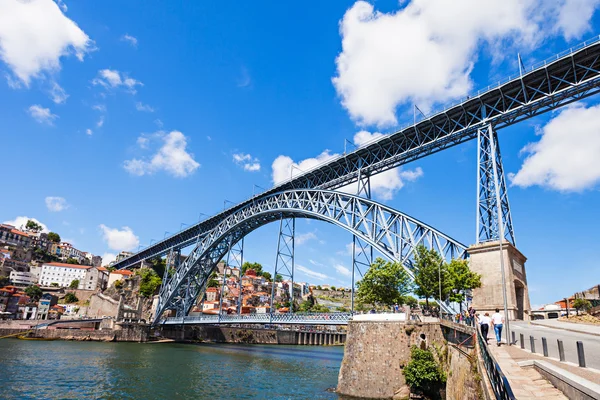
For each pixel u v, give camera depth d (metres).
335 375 57.62
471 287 45.25
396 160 62.41
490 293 45.09
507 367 16.83
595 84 43.62
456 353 28.41
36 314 135.75
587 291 83.88
